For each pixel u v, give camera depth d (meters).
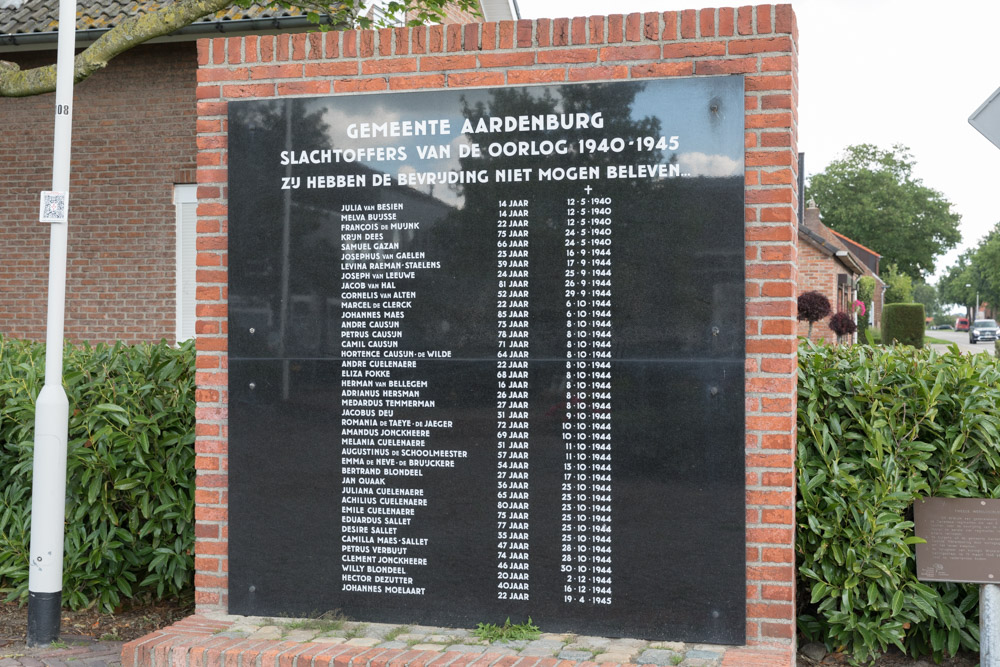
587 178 4.02
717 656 3.76
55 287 4.46
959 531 4.10
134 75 9.68
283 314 4.31
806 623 4.48
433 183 4.17
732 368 3.89
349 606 4.27
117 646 4.49
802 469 4.32
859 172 71.12
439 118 4.16
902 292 65.94
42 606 4.45
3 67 6.15
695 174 3.92
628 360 3.99
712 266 3.91
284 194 4.31
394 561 4.23
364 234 4.24
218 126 4.40
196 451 4.42
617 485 4.01
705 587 3.93
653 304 3.96
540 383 4.08
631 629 4.00
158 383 5.05
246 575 4.36
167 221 9.68
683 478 3.95
